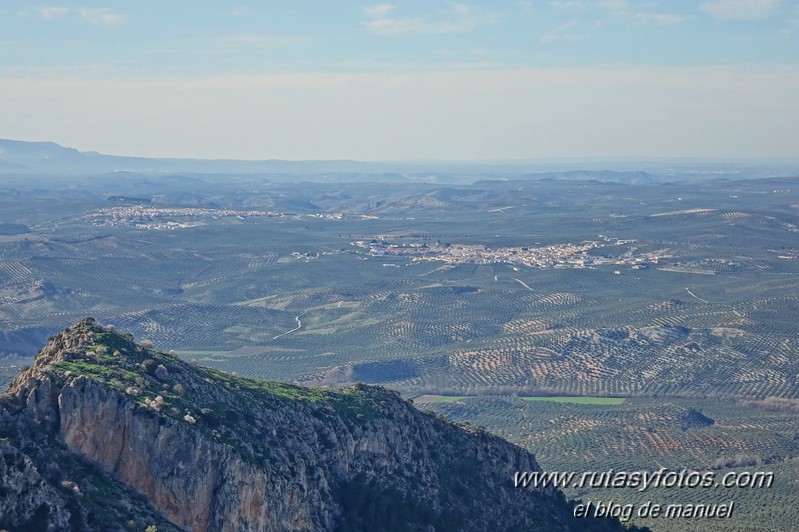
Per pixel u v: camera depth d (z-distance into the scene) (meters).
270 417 172.12
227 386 174.38
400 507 175.12
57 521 129.75
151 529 135.12
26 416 143.25
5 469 127.69
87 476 140.50
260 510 152.25
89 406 144.50
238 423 163.50
